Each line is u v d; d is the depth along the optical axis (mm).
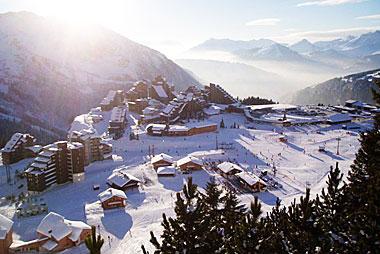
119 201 89688
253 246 23828
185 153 137625
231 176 110250
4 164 133000
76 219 84000
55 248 70375
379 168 28891
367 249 22328
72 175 111500
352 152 135125
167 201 93312
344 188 30094
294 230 24188
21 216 88438
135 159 132500
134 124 186125
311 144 146375
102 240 15297
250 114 199250
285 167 119750
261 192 97438
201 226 25562
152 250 61594
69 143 118000
